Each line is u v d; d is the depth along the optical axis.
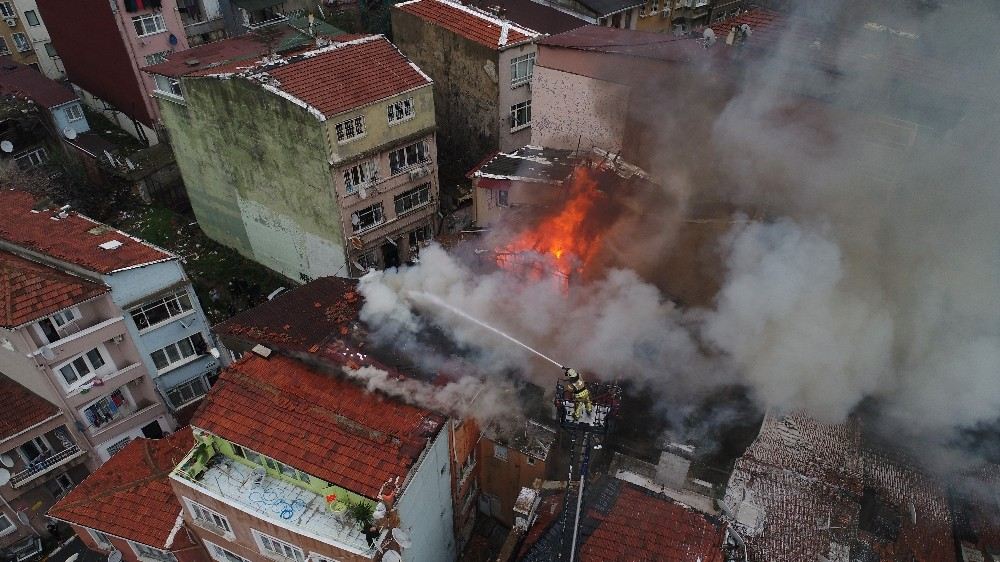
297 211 34.62
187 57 37.66
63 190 44.38
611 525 18.02
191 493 19.86
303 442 19.05
